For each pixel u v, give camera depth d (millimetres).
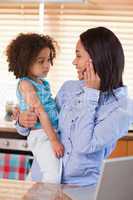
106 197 986
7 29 3453
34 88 1818
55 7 3375
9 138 2910
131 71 3363
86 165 1451
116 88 1439
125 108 1435
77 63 1442
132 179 1008
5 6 3414
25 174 2867
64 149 1524
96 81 1427
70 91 1648
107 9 3336
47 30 3424
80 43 1424
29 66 1838
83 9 3357
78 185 1441
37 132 1739
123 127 1418
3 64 3477
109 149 1522
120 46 1409
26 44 1819
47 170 1631
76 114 1472
